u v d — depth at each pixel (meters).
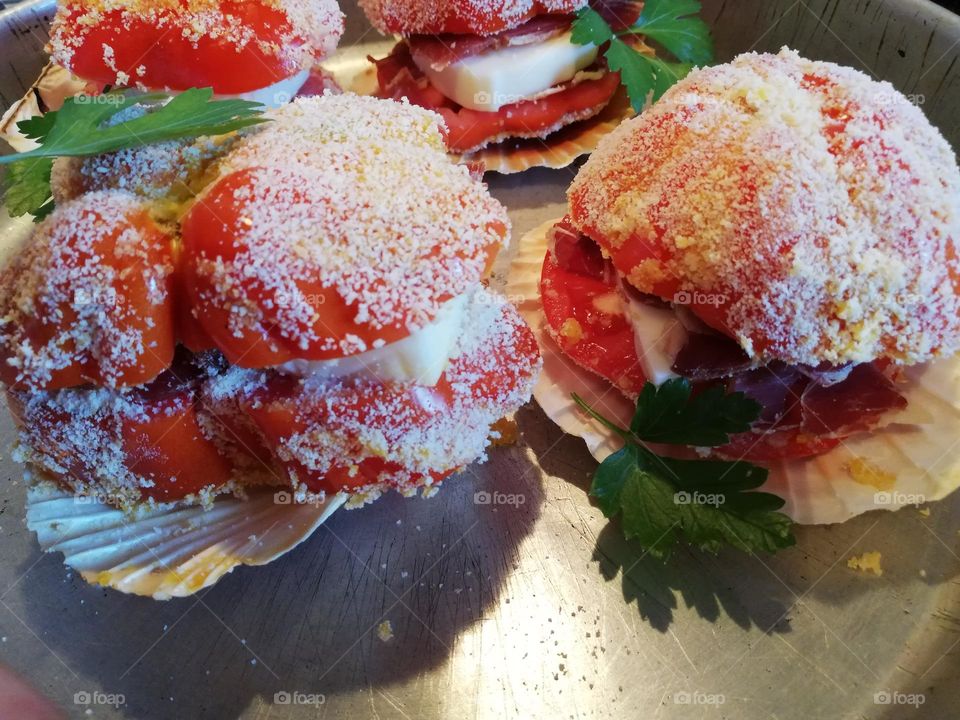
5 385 0.13
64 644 0.14
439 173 0.12
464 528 0.15
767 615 0.14
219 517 0.14
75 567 0.14
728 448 0.15
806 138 0.13
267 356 0.11
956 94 0.19
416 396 0.12
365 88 0.25
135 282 0.11
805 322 0.13
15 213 0.17
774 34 0.23
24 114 0.21
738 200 0.13
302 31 0.18
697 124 0.14
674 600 0.14
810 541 0.15
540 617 0.14
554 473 0.16
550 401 0.16
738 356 0.14
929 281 0.12
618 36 0.22
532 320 0.18
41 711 0.13
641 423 0.14
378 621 0.14
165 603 0.14
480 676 0.14
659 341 0.14
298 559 0.15
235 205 0.11
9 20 0.21
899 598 0.14
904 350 0.13
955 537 0.15
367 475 0.13
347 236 0.11
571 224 0.16
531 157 0.23
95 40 0.16
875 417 0.15
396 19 0.21
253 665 0.14
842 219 0.13
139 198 0.12
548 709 0.13
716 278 0.13
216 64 0.17
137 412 0.13
